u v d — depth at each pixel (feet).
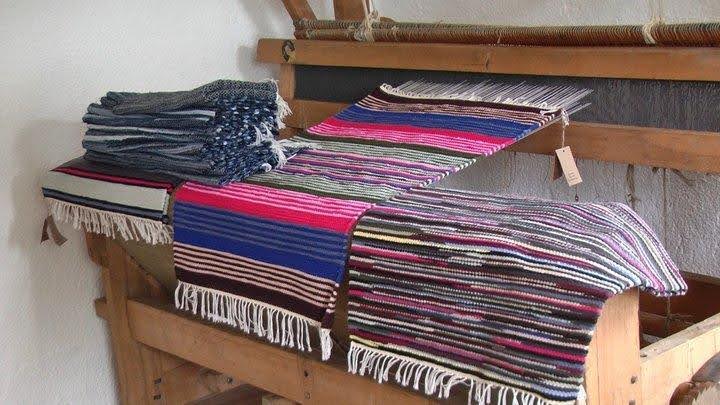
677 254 6.62
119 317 6.40
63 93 6.49
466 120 5.77
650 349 4.29
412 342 4.12
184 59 7.14
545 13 6.88
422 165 5.22
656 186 6.60
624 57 5.37
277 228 4.73
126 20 6.75
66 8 6.43
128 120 5.61
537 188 7.25
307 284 4.56
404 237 4.17
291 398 5.06
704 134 5.09
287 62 7.28
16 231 6.40
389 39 6.63
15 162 6.32
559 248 3.77
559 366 3.63
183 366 6.77
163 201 5.38
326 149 5.78
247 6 7.50
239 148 5.27
